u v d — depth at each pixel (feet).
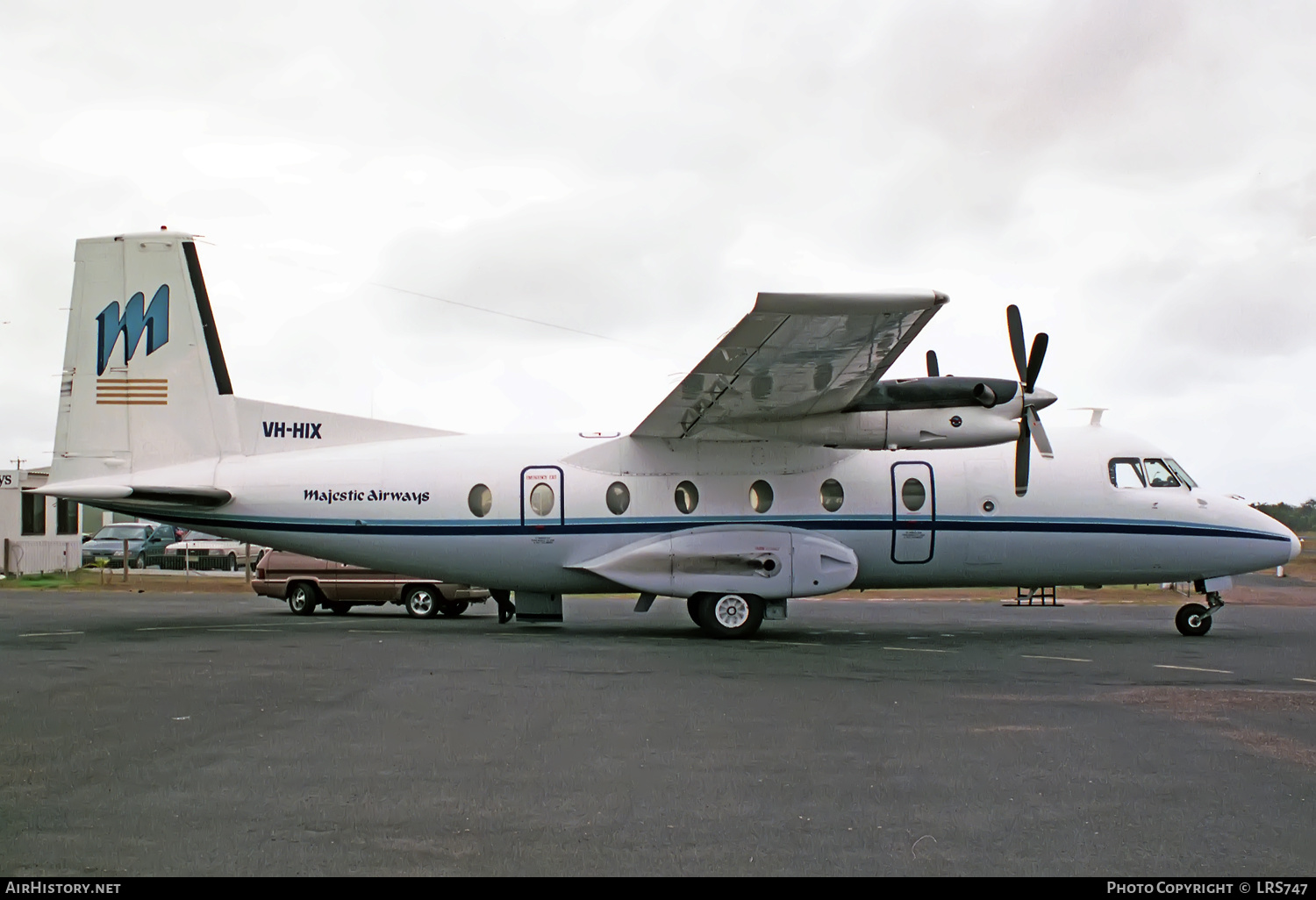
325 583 64.64
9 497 105.19
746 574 49.01
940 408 49.11
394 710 28.22
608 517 50.60
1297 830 17.84
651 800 19.44
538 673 35.50
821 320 37.76
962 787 20.52
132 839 16.94
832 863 16.06
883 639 49.16
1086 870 15.83
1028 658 41.01
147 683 32.58
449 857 16.19
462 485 51.03
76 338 50.85
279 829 17.53
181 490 49.42
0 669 35.76
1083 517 52.11
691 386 44.65
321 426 52.47
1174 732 25.75
